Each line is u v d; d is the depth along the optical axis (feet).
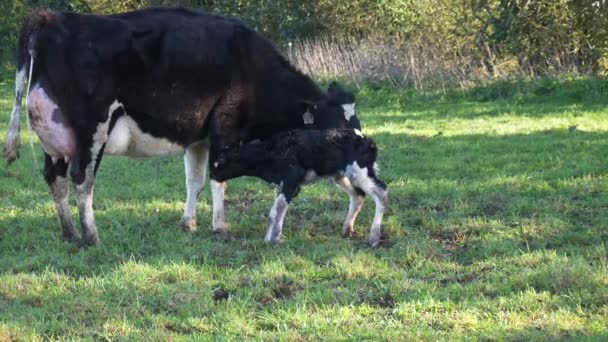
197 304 21.59
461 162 35.29
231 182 32.81
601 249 23.99
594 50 57.72
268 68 27.07
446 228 26.91
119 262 24.43
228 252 25.22
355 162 25.95
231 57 26.43
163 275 23.30
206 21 26.43
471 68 58.54
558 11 58.03
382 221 27.58
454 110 50.31
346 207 29.48
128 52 25.04
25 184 33.04
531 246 25.03
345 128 26.86
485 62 59.52
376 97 55.42
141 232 26.96
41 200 30.48
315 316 20.90
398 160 36.06
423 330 20.03
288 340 19.79
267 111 27.20
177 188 32.35
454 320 20.51
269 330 20.52
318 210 29.22
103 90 24.90
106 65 24.88
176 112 25.90
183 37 25.76
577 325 20.01
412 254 24.54
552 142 38.42
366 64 59.72
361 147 26.02
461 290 21.99
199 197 30.99
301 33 70.23
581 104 50.60
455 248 25.36
